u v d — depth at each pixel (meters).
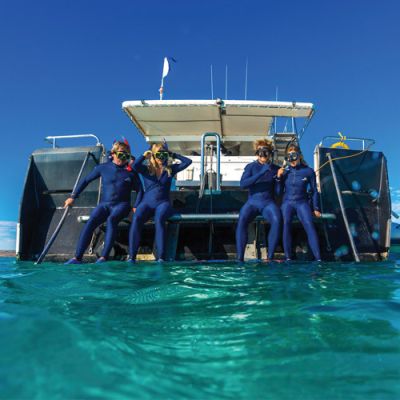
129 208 5.07
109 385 1.07
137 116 7.04
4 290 2.53
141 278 3.12
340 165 5.62
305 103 6.54
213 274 3.37
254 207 4.95
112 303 2.17
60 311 1.90
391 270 3.72
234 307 2.08
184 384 1.14
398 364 1.31
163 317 1.86
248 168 5.11
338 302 2.18
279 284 2.81
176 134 7.93
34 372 1.08
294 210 5.03
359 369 1.27
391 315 1.89
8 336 1.33
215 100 6.46
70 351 1.24
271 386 1.14
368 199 5.59
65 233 5.43
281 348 1.45
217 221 5.22
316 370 1.26
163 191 5.03
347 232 5.21
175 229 5.38
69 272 3.52
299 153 5.14
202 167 5.32
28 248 5.43
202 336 1.58
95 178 5.15
